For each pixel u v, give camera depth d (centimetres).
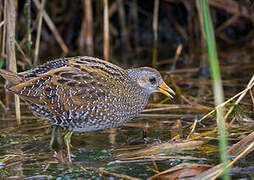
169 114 1100
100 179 744
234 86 1273
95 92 883
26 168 799
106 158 845
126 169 789
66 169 794
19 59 1449
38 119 1073
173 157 827
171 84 1315
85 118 891
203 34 1584
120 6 1689
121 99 926
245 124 987
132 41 1783
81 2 1698
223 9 1681
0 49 1365
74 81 873
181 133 958
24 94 859
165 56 1658
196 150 863
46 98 863
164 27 1780
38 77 868
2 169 794
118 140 943
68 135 910
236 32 1795
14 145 911
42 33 1678
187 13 1730
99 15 1681
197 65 1510
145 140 933
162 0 1709
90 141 945
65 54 1625
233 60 1550
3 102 1209
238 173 739
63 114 877
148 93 1003
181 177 726
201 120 968
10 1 1025
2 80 1319
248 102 1134
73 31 1741
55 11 1683
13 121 1059
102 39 1714
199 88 1288
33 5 1612
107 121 921
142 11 1775
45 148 899
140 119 1077
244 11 1675
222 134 654
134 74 974
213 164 793
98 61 937
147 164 811
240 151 811
